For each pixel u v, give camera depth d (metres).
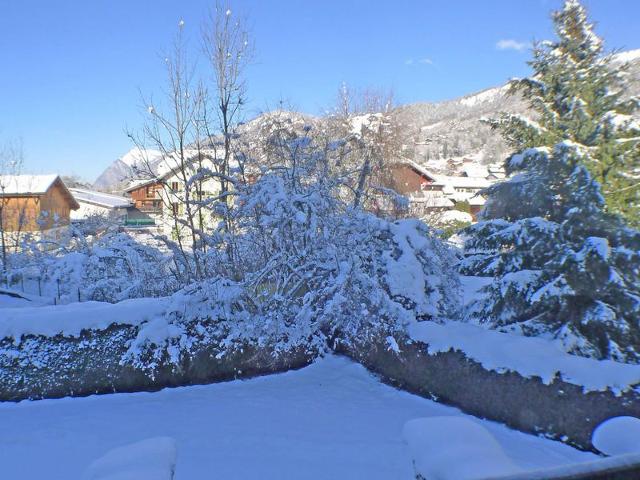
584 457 5.48
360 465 5.32
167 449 2.69
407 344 8.02
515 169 8.80
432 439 2.64
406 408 7.16
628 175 8.11
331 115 22.31
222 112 11.84
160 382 8.31
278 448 5.81
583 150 7.98
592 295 7.36
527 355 6.49
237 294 8.49
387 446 5.80
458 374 7.13
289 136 9.91
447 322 8.39
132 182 12.83
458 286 9.41
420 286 8.73
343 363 9.20
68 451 5.95
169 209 12.12
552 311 7.87
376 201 11.20
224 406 7.33
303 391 7.92
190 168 11.87
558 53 8.98
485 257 8.93
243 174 10.01
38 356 8.18
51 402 7.90
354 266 8.27
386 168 16.16
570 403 5.87
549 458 5.46
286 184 8.88
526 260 8.27
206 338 8.61
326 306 8.40
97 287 13.66
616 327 7.15
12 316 8.48
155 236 11.00
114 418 7.00
